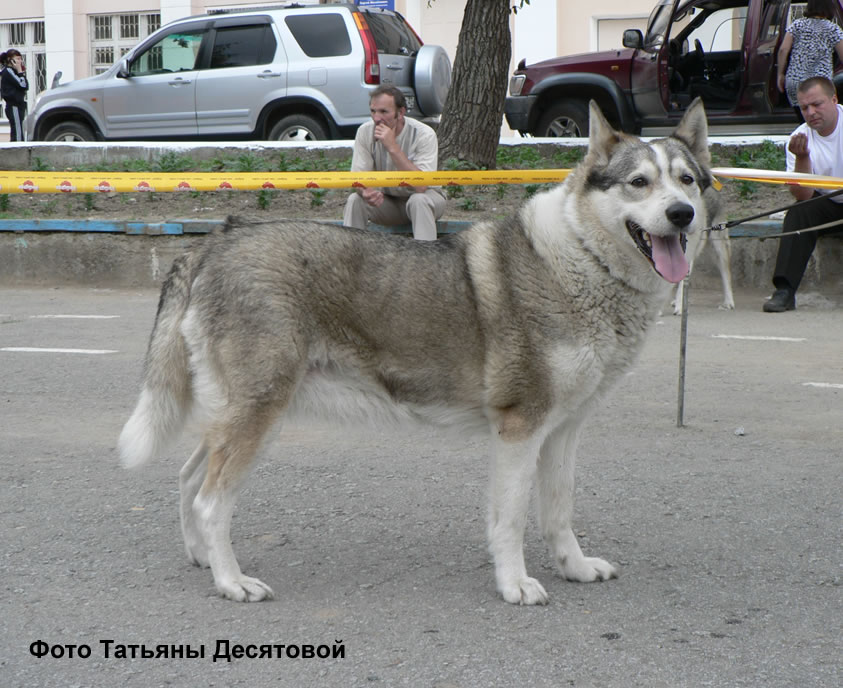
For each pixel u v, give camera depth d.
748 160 12.15
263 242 3.73
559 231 3.70
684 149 3.97
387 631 3.40
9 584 3.78
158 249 11.40
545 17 22.36
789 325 8.90
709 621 3.48
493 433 3.73
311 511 4.63
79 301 10.58
